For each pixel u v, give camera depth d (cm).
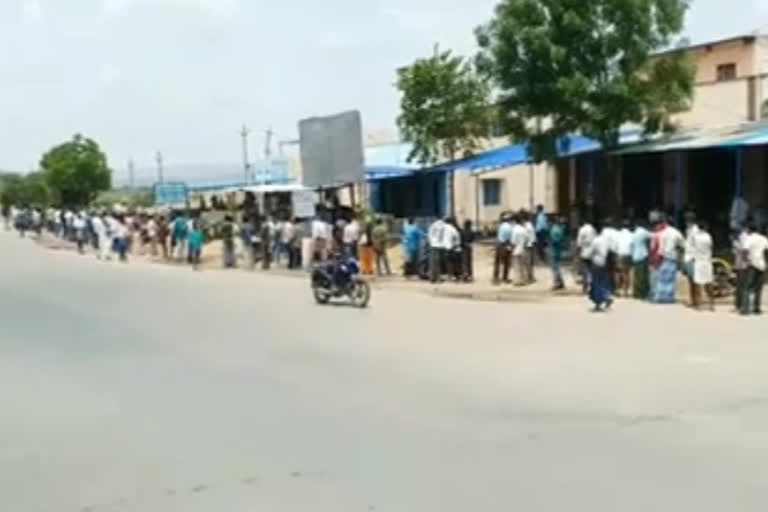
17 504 755
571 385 1170
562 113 2841
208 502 743
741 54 3403
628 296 2209
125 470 842
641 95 2827
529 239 2514
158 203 6281
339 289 2169
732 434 920
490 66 2883
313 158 3155
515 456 851
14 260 4072
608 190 3062
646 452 858
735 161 2820
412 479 787
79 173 8950
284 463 847
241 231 3912
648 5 2786
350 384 1204
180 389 1205
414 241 2795
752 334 1595
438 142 4044
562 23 2769
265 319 1909
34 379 1302
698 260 1988
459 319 1862
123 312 2084
